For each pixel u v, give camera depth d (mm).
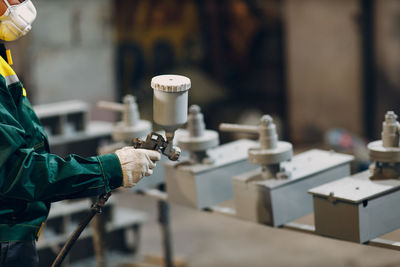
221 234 5027
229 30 8547
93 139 3814
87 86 6082
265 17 8266
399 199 2020
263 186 2156
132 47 8758
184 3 8648
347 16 7535
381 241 1947
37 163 1657
